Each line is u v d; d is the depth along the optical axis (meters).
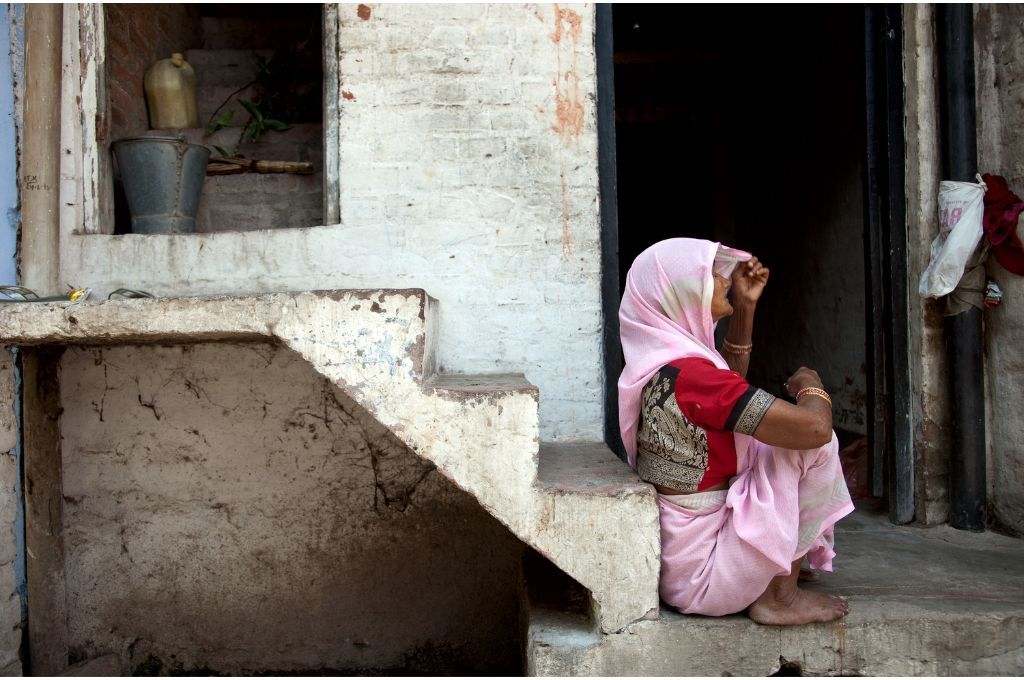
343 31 2.82
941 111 3.09
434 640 2.93
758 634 1.99
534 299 2.85
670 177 6.94
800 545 1.97
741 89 6.36
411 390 2.01
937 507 3.11
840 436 4.48
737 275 2.33
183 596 2.89
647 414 2.03
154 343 2.72
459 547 2.92
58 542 2.82
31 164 2.81
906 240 3.18
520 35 2.85
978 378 3.03
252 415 2.87
